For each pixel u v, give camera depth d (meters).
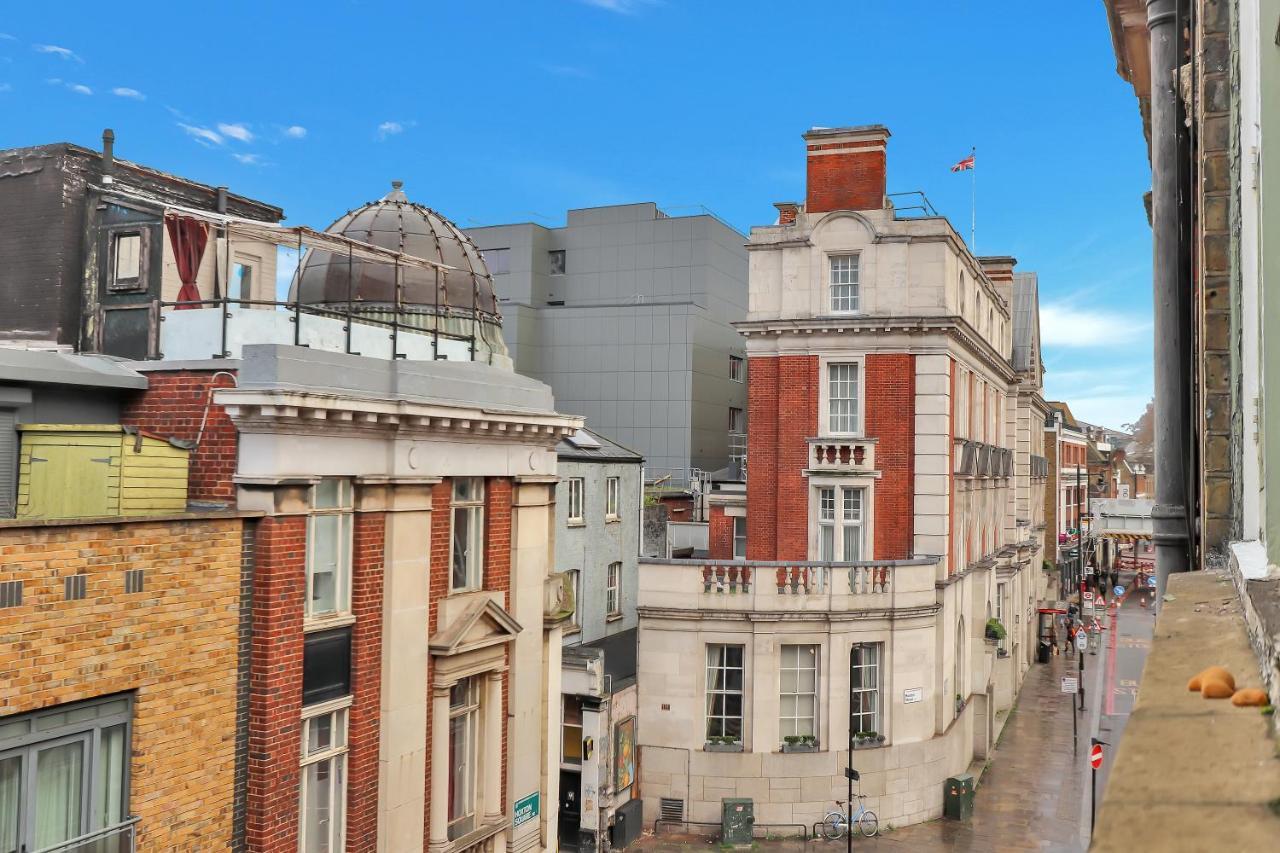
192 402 12.78
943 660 30.22
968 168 38.50
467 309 18.83
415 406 13.82
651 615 28.08
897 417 31.61
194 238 16.17
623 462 37.88
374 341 15.56
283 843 12.02
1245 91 5.45
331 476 12.95
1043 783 32.69
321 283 18.55
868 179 32.41
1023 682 49.84
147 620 10.59
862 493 31.89
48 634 9.58
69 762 9.98
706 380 56.84
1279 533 3.94
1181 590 4.98
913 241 31.70
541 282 61.72
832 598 27.73
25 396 12.23
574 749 25.84
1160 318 8.26
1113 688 48.31
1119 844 1.92
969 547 35.44
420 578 14.33
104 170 16.50
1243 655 3.37
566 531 33.62
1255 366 5.25
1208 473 6.81
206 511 11.91
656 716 28.00
